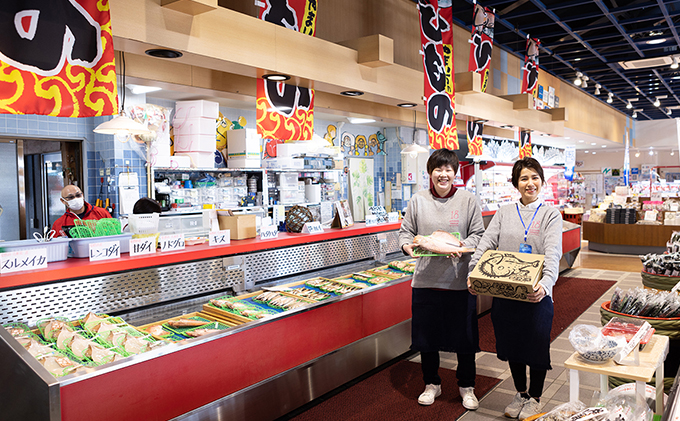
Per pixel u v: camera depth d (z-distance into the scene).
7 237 6.43
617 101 17.12
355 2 6.67
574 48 10.45
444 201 3.26
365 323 3.71
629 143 20.41
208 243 3.65
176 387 2.40
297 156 8.48
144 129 3.46
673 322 2.71
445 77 6.17
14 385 2.03
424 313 3.21
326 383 3.34
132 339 2.42
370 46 5.27
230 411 2.67
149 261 2.96
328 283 3.84
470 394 3.18
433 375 3.28
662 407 2.23
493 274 2.67
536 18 8.69
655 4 7.62
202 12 3.58
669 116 20.55
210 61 3.93
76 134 6.58
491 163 13.56
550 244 2.78
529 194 3.00
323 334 3.30
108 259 2.87
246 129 7.70
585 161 23.33
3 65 2.60
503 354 2.93
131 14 3.25
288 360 3.03
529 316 2.81
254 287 3.67
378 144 10.98
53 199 6.81
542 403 3.22
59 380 1.95
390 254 5.21
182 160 6.84
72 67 2.83
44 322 2.49
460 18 8.78
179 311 3.16
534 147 17.84
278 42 4.34
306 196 9.19
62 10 2.79
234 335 2.69
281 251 3.89
